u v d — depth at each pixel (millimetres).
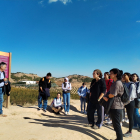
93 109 4367
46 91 6543
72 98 12094
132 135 4098
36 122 4949
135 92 4055
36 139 3320
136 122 4902
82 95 7375
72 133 3750
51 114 6535
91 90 4336
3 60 6188
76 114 6996
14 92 10672
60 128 4168
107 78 5395
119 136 3152
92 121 4371
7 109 6094
